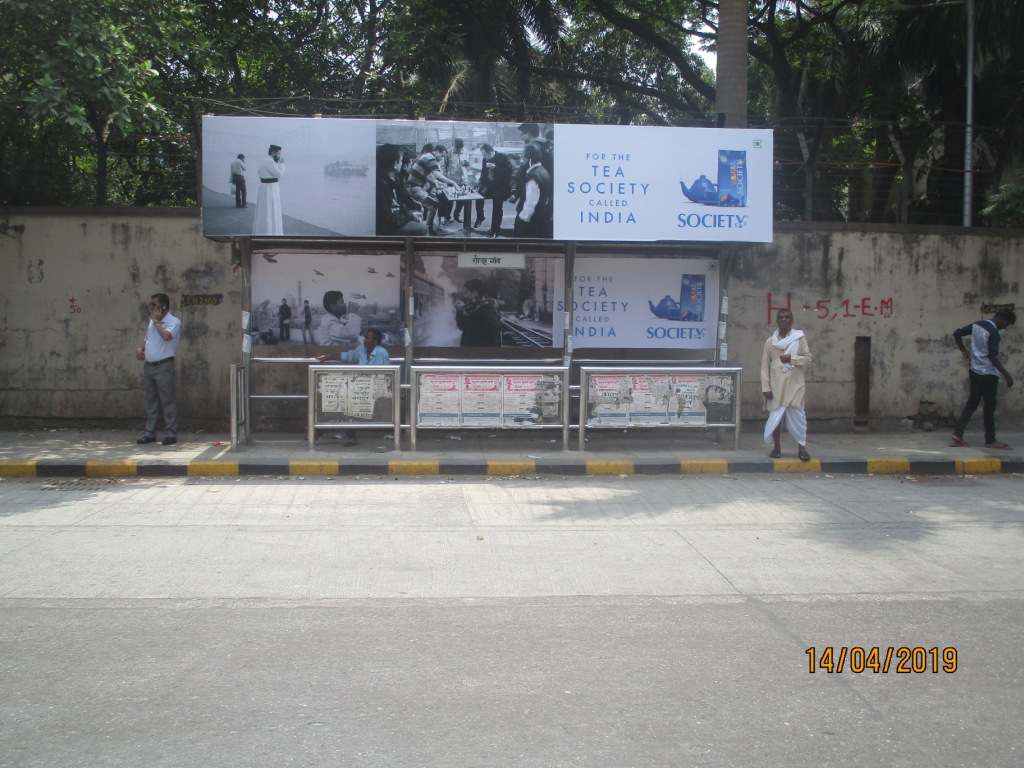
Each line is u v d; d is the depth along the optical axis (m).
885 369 12.92
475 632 5.27
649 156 10.73
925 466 10.62
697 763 3.80
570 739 4.00
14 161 12.27
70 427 11.96
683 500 8.96
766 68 23.89
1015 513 8.49
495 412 10.72
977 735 4.09
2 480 9.64
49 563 6.56
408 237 10.53
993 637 5.28
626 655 4.95
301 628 5.31
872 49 18.61
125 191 12.80
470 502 8.79
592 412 10.82
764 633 5.30
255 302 11.89
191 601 5.77
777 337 10.61
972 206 14.28
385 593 5.97
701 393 10.98
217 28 15.66
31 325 11.87
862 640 5.21
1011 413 13.23
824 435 12.62
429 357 12.03
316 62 16.78
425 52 16.77
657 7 21.22
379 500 8.84
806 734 4.07
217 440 11.43
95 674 4.64
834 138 14.37
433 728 4.09
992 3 15.68
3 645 5.02
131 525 7.73
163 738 3.98
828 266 12.75
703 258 12.08
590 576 6.39
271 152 10.37
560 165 10.62
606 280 12.03
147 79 11.88
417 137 10.49
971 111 15.43
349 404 10.64
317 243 11.59
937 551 7.12
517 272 12.04
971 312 13.05
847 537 7.53
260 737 3.99
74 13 10.23
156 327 10.91
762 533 7.65
